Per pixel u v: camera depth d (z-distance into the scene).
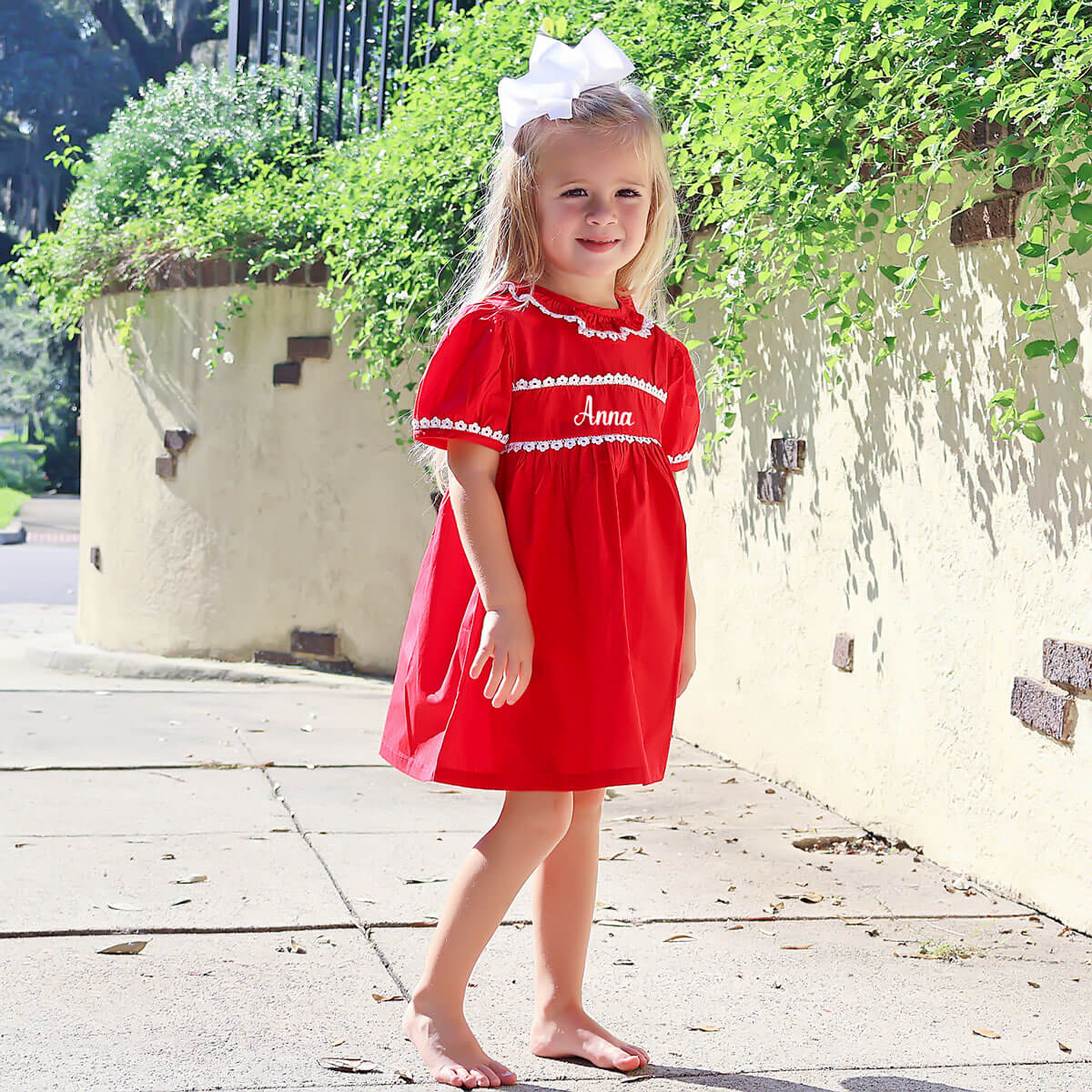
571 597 2.30
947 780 3.83
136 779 4.69
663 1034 2.54
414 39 7.28
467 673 2.28
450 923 2.32
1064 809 3.35
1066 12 3.16
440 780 2.27
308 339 7.12
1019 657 3.54
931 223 3.74
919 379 3.94
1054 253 3.34
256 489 7.29
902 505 4.09
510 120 2.41
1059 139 2.92
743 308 4.41
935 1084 2.32
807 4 3.71
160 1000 2.61
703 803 4.54
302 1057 2.34
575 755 2.27
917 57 3.38
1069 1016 2.69
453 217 6.02
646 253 2.55
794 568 4.76
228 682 7.11
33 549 20.56
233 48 8.59
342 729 5.79
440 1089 2.22
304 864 3.66
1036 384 3.45
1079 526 3.31
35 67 31.44
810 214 3.57
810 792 4.61
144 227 7.52
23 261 8.07
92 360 8.08
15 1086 2.18
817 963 2.98
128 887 3.38
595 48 2.40
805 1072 2.36
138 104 8.33
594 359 2.35
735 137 3.73
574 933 2.44
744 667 5.12
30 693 6.50
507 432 2.33
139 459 7.70
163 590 7.56
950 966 2.98
